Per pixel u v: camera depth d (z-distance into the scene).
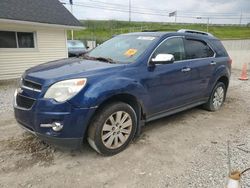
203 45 5.03
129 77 3.44
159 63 3.74
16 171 3.00
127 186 2.74
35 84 3.09
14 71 11.01
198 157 3.38
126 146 3.60
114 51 4.17
